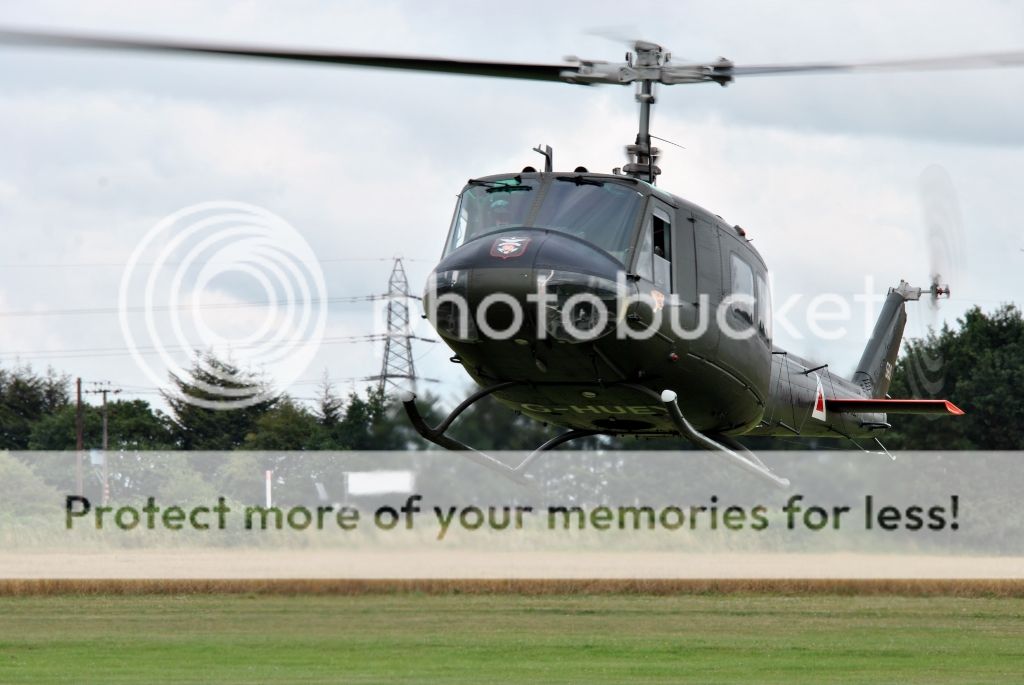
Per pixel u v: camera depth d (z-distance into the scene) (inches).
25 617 3417.8
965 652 2709.2
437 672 2338.8
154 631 3090.6
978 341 6811.0
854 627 3265.3
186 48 1760.6
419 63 1978.3
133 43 1704.0
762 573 4475.9
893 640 2957.7
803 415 2785.4
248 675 2295.8
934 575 4458.7
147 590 4069.9
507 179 2095.2
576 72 2148.1
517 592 4175.7
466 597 4037.9
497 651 2706.7
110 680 2204.7
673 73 2164.1
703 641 2920.8
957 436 6456.7
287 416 6752.0
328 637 2967.5
